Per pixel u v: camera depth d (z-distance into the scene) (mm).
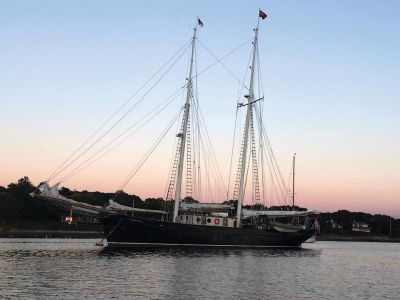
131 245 77938
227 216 94812
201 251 76938
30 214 173625
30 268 49906
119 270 49531
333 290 42281
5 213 162500
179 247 80750
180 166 87438
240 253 76750
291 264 64250
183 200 96750
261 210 99625
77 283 40469
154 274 47188
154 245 78875
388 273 59281
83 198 189500
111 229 77000
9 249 77125
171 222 79938
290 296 37875
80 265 53344
